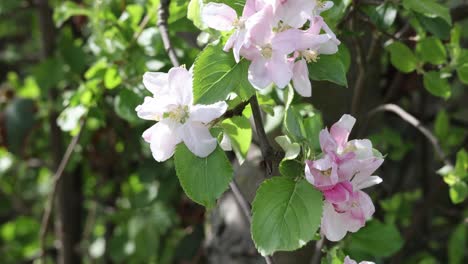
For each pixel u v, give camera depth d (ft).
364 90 1.51
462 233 2.01
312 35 0.90
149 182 2.04
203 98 0.93
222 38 0.95
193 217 2.11
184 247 2.18
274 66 0.91
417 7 1.23
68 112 1.58
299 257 1.53
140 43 1.51
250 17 0.90
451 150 1.81
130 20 1.53
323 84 1.57
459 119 2.16
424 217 2.06
